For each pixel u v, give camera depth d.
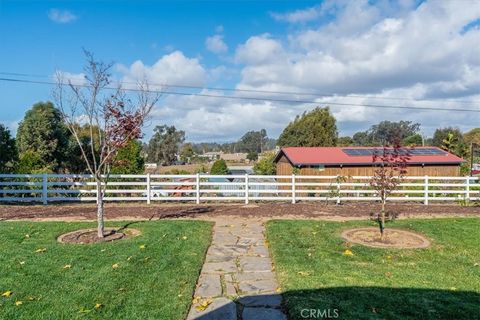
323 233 9.30
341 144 55.22
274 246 8.03
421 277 6.20
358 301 5.16
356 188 17.50
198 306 5.02
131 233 9.19
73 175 14.61
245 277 6.19
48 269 6.29
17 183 14.42
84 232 9.17
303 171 24.58
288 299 5.18
